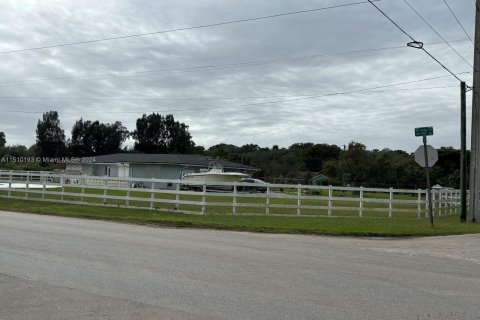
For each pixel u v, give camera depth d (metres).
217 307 6.03
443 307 6.33
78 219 17.84
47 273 7.67
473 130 22.28
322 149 86.19
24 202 24.19
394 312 6.03
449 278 8.36
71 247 10.27
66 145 95.44
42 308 5.84
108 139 96.38
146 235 13.19
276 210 24.50
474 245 13.45
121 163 53.19
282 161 84.25
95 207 22.22
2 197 26.41
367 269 8.98
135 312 5.75
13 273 7.61
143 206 22.75
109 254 9.53
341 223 18.06
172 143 95.38
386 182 58.59
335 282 7.66
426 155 17.98
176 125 95.75
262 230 15.80
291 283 7.47
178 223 16.98
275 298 6.52
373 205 32.06
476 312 6.12
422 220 21.25
